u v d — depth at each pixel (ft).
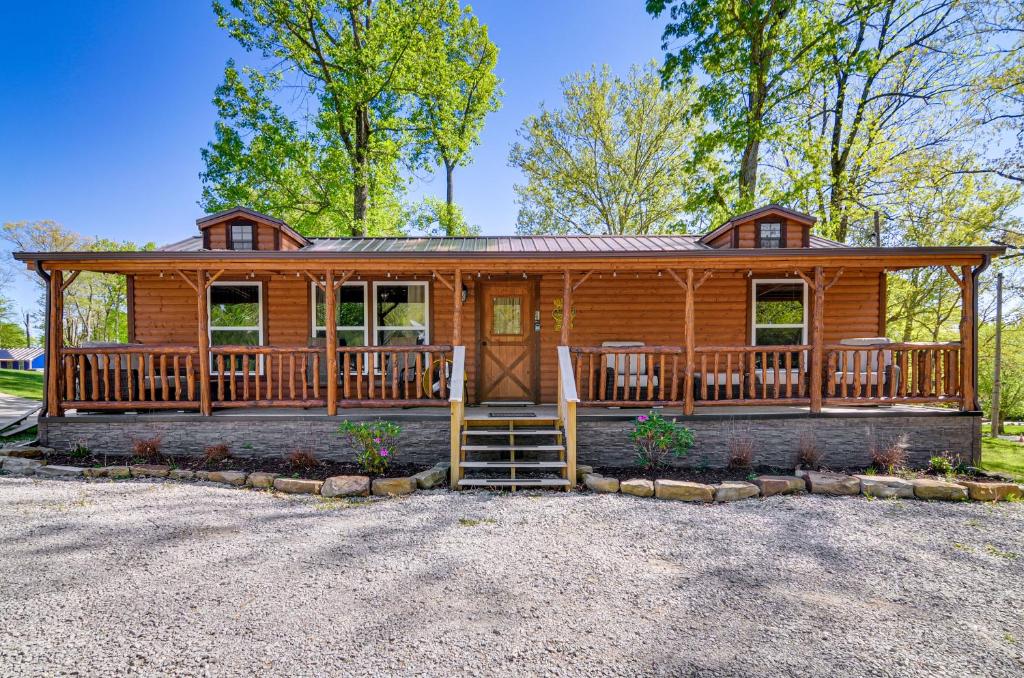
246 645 10.32
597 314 32.65
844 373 25.66
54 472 22.31
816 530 17.08
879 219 59.47
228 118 56.03
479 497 20.33
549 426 24.80
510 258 24.30
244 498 19.77
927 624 11.41
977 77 53.01
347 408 27.30
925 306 62.23
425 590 12.70
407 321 32.50
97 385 25.14
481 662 9.80
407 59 58.23
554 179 81.66
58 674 9.37
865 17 53.31
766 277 32.71
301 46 58.95
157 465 23.16
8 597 12.15
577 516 18.22
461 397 23.24
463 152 68.18
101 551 14.79
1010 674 9.64
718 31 51.13
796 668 9.73
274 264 24.66
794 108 58.39
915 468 24.32
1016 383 62.18
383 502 19.58
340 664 9.71
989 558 15.02
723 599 12.44
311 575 13.44
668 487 20.29
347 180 56.65
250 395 29.78
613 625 11.19
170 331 32.17
